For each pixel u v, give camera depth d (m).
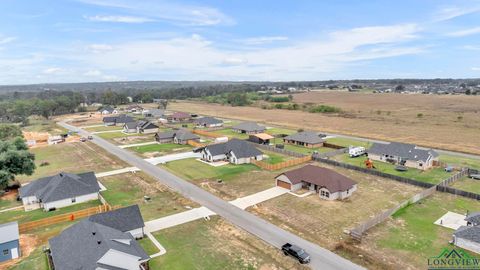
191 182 54.00
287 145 85.31
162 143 88.25
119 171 61.06
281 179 50.97
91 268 25.41
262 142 85.81
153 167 63.53
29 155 53.25
